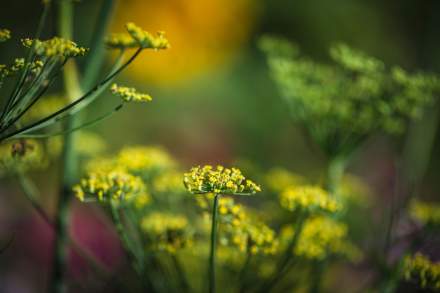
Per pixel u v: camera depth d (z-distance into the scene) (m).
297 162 0.91
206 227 0.37
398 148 0.75
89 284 0.40
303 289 0.39
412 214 0.39
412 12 0.95
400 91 0.40
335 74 0.41
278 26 1.00
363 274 0.45
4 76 0.30
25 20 0.88
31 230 0.69
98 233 0.59
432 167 0.85
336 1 0.98
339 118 0.40
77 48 0.30
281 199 0.35
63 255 0.39
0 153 0.37
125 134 0.88
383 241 0.42
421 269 0.34
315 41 0.99
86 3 0.91
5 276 0.65
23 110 0.30
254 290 0.37
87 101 0.32
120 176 0.34
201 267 0.40
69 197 0.39
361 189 0.44
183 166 0.82
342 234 0.36
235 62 1.00
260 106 0.97
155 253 0.35
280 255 0.38
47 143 0.41
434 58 0.68
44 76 0.31
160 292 0.36
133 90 0.32
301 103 0.41
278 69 0.41
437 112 0.50
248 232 0.34
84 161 0.45
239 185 0.31
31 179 0.81
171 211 0.38
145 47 0.31
